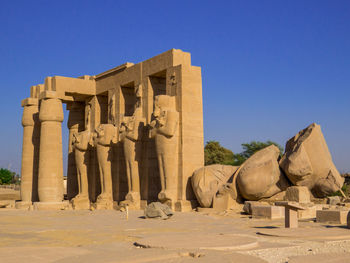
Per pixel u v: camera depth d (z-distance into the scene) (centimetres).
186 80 2208
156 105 2162
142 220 1678
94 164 2767
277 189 1895
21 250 923
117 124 2655
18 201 2966
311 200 1925
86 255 815
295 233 1111
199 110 2241
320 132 1941
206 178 2058
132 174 2342
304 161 1812
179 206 2094
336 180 1884
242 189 1905
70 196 3011
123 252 846
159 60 2358
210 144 4672
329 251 895
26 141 2917
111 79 2752
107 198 2530
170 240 971
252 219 1628
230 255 797
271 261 793
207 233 1195
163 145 2136
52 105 2658
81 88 2834
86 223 1602
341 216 1392
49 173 2622
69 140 3102
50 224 1576
